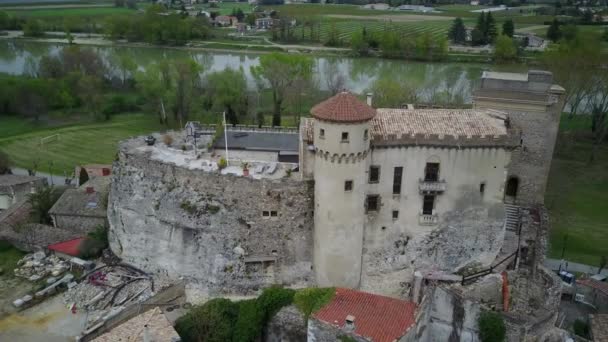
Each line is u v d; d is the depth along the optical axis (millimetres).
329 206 55031
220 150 70250
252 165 64188
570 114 126688
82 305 62531
